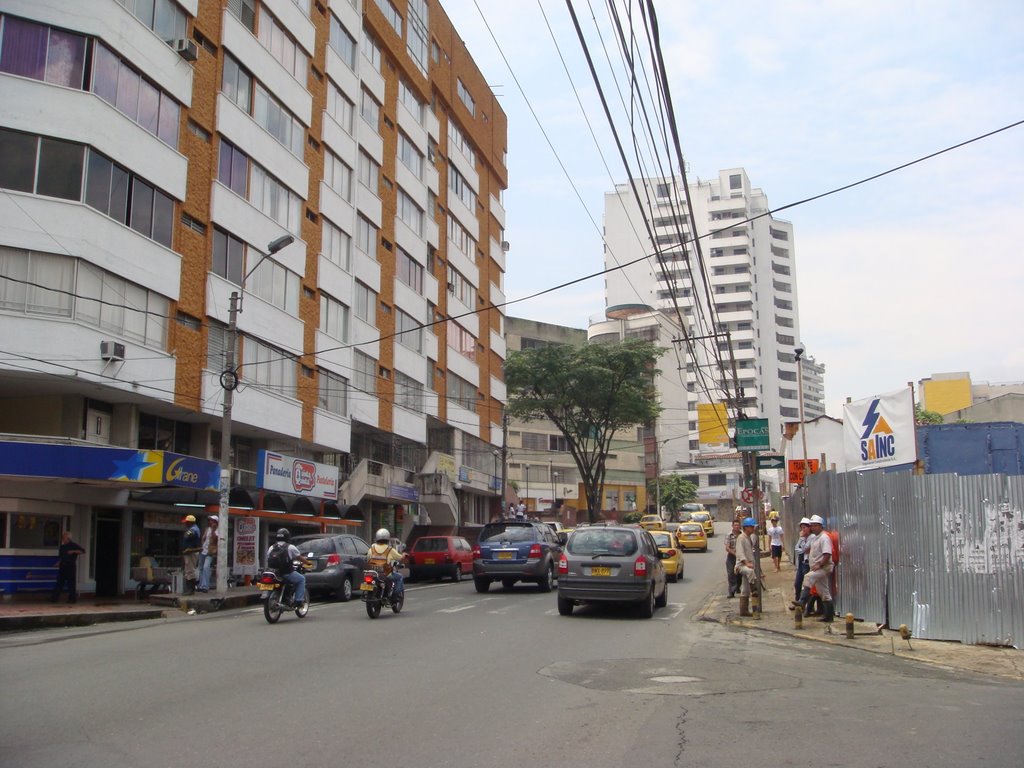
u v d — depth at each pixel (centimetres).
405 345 4144
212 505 2336
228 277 2683
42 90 2056
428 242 4531
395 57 4134
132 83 2286
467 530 4906
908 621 1304
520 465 7188
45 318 2011
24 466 1903
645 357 4956
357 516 3403
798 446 3853
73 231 2059
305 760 614
